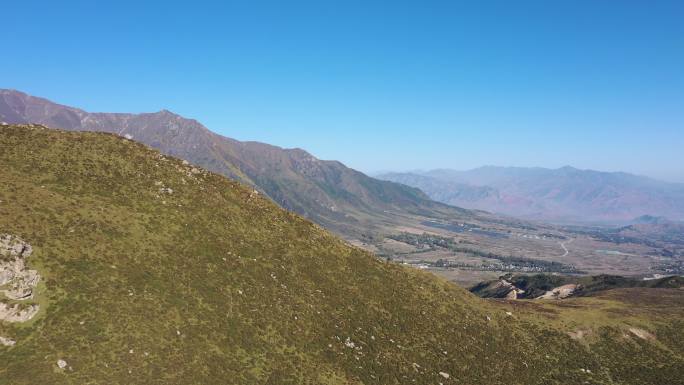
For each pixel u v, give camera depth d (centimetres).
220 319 6331
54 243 6062
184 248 7262
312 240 9544
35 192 6862
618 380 8894
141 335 5534
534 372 8412
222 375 5591
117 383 4934
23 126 8644
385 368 6912
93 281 5866
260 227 9000
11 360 4706
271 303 7100
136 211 7556
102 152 8756
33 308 5222
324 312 7531
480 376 7669
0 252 5425
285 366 6159
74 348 5053
